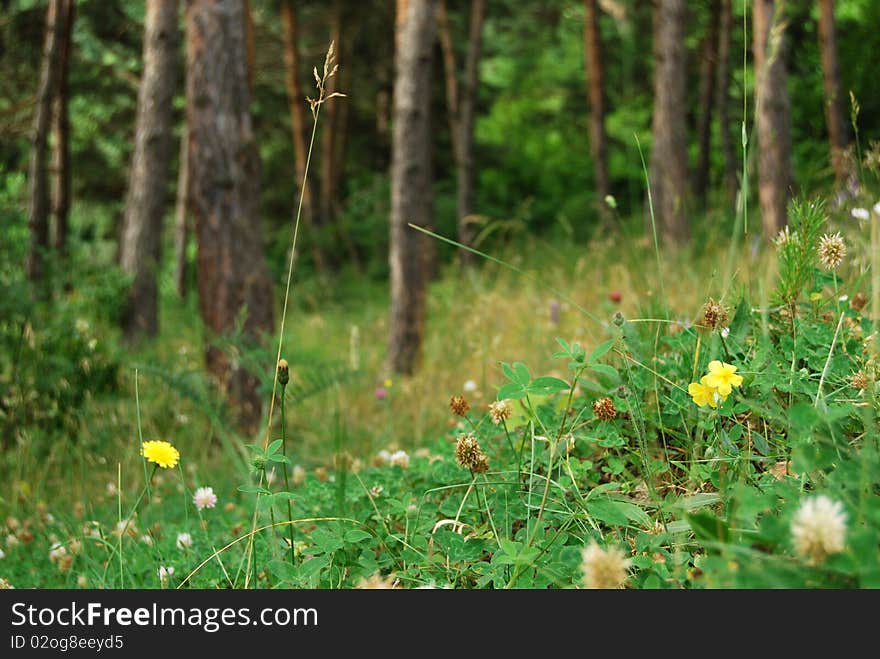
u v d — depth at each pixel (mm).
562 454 2367
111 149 22094
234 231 7496
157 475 5016
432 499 2793
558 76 30297
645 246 6066
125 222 12883
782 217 5570
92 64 17406
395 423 5938
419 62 10492
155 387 6250
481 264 18750
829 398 2154
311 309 19219
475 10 21812
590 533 2072
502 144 29938
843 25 17734
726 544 1510
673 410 2414
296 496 2117
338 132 26375
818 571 1397
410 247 10203
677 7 13805
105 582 2523
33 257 8789
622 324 2377
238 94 7625
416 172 10367
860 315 2580
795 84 17141
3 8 13508
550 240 17562
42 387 6012
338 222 25109
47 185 9086
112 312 10188
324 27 23969
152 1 12961
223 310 7375
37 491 4500
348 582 2275
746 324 2404
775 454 2139
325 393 7020
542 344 6387
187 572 2590
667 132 13461
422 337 9883
